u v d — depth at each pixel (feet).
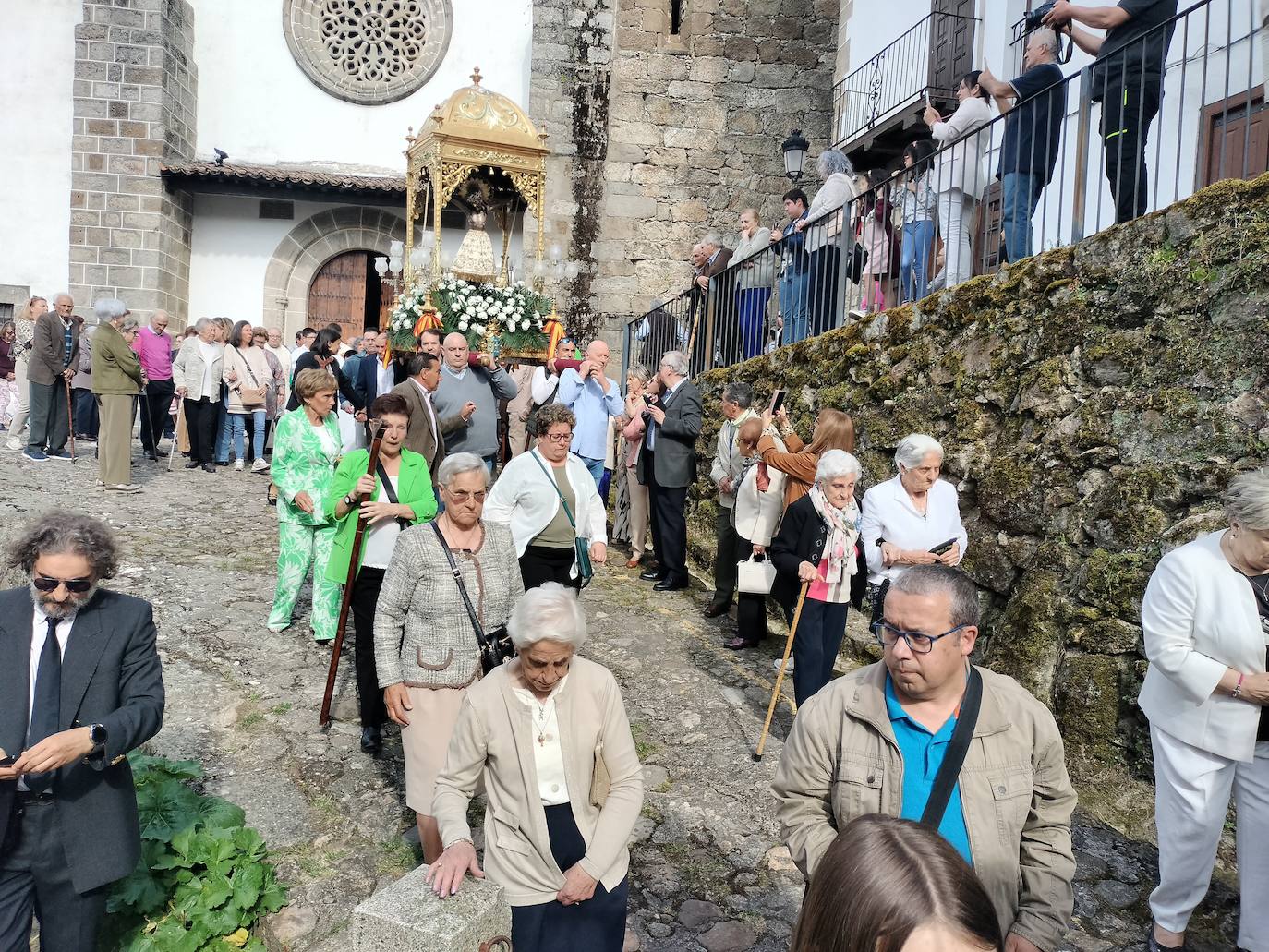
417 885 8.75
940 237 24.02
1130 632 14.87
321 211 52.90
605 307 49.24
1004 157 20.83
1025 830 7.89
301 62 52.34
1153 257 16.08
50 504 29.14
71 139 49.11
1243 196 14.69
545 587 9.54
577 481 17.17
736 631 22.74
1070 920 12.03
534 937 9.21
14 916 9.80
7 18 48.73
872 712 7.93
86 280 48.60
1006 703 7.86
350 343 40.60
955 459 19.75
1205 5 15.31
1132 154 18.17
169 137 49.37
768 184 50.37
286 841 13.80
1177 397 15.29
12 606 9.80
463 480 12.37
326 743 16.37
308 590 23.75
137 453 40.19
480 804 15.26
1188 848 10.94
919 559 14.20
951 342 20.77
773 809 14.89
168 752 15.74
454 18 53.06
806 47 50.49
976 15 33.68
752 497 19.65
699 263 36.86
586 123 49.29
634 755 9.98
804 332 28.71
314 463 20.22
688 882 13.10
